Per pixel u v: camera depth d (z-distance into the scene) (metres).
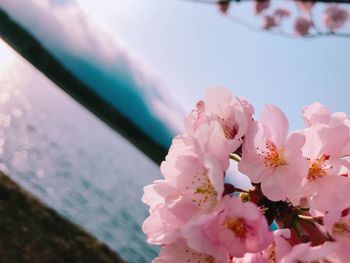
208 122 0.17
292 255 0.14
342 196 0.16
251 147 0.17
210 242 0.15
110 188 2.31
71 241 1.19
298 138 0.17
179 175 0.17
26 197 1.25
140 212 2.15
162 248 0.17
